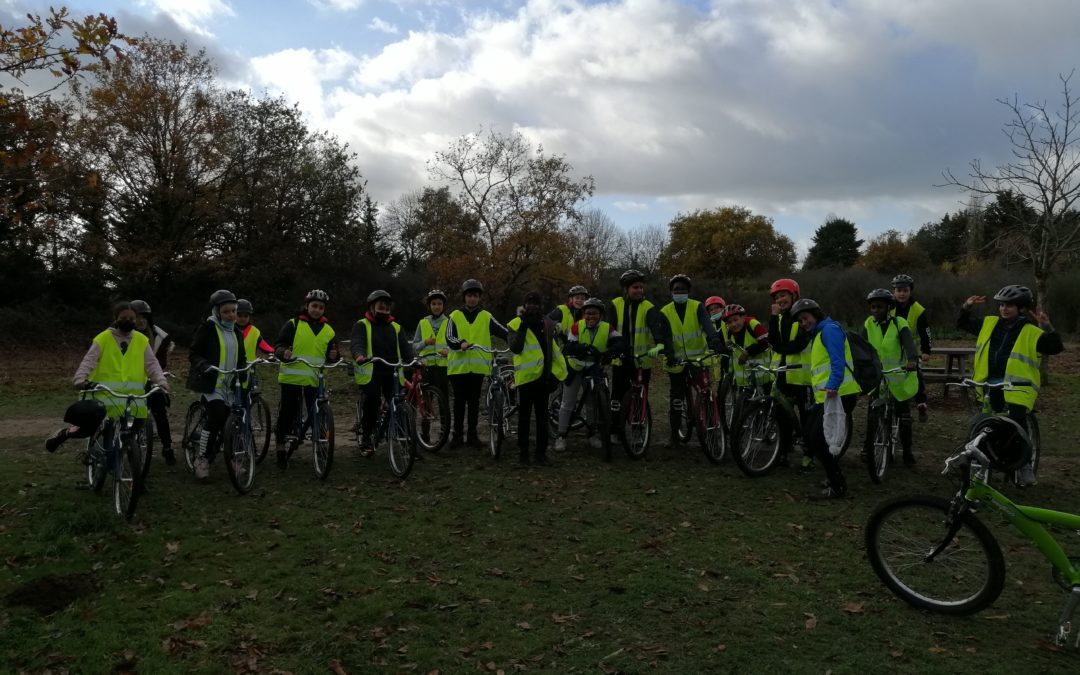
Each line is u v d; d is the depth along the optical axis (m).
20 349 24.83
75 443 9.27
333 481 7.42
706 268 56.50
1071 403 12.79
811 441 6.84
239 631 4.17
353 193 37.16
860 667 3.79
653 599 4.61
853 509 6.50
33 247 27.58
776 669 3.78
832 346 6.71
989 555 4.27
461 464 8.19
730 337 9.08
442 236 35.03
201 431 7.30
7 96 6.28
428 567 5.14
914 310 8.46
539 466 8.06
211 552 5.39
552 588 4.78
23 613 4.39
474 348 8.79
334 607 4.49
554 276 34.59
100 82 27.12
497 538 5.73
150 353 6.43
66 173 21.20
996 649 3.99
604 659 3.87
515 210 34.81
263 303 33.66
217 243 33.12
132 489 5.90
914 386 7.93
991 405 6.93
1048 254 13.91
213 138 30.28
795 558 5.32
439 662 3.86
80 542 5.50
